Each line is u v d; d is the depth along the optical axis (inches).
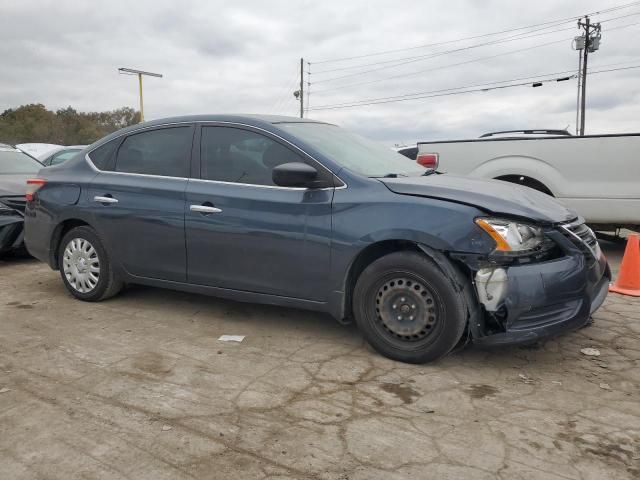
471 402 129.6
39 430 116.8
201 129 185.2
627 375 144.9
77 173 208.5
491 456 107.7
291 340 169.5
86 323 185.3
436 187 151.1
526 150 293.1
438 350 144.9
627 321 187.2
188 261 182.1
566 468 103.9
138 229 190.1
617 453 108.9
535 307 139.5
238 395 132.8
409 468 103.5
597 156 277.3
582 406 128.0
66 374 144.3
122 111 2962.6
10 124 2444.6
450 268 141.6
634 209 272.1
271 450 109.5
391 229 146.9
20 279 249.3
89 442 112.3
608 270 169.0
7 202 273.1
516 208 144.1
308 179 154.3
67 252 210.2
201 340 169.5
